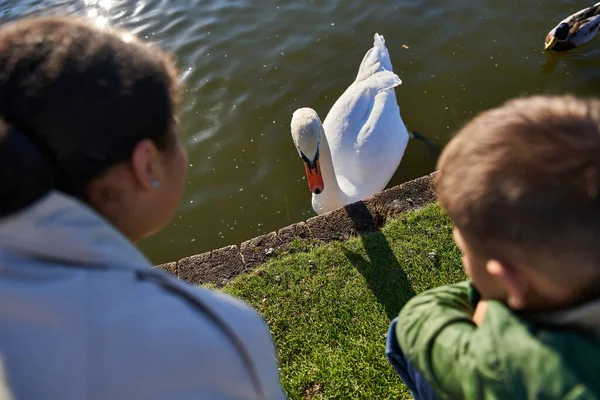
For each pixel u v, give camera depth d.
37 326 0.73
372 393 2.77
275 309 3.27
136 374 0.74
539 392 0.88
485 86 6.15
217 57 6.78
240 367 0.87
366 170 5.04
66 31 0.89
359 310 3.20
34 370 0.71
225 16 7.45
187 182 5.41
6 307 0.73
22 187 0.78
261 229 5.00
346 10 7.27
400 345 1.21
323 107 6.11
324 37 6.92
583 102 0.95
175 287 0.86
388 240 3.55
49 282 0.76
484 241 0.97
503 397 0.92
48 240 0.79
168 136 1.00
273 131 5.84
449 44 6.67
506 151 0.91
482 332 0.99
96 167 0.90
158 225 1.15
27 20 0.94
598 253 0.87
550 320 0.96
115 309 0.77
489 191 0.92
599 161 0.85
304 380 2.88
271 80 6.42
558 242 0.88
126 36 0.99
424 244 3.49
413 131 5.79
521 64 6.38
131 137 0.91
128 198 1.00
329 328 3.13
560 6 7.02
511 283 0.96
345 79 6.36
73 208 0.83
